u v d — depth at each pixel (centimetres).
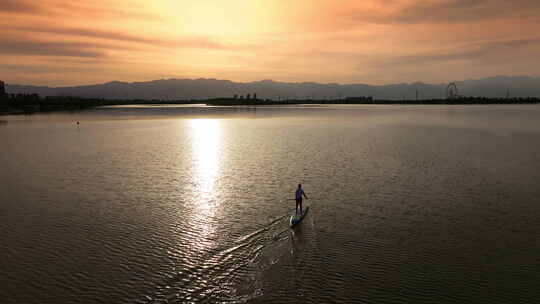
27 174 3819
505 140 6581
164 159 4744
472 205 2670
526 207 2609
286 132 8425
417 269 1709
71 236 2127
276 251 1911
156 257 1850
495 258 1817
